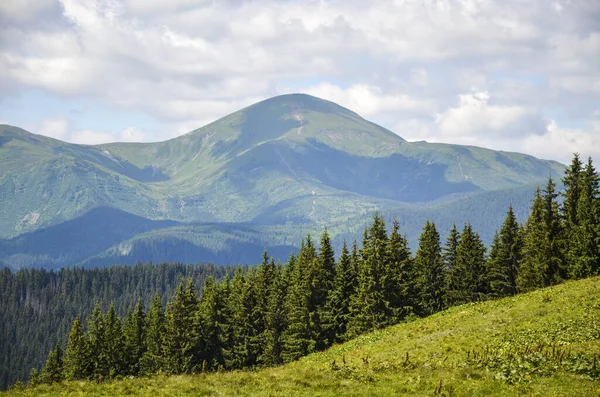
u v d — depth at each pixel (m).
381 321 75.75
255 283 87.50
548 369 26.11
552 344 32.38
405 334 51.66
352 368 33.06
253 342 83.62
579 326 35.81
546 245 78.81
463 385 25.11
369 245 79.25
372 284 76.25
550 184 80.62
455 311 59.19
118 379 31.06
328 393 25.48
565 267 76.88
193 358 86.12
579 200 76.44
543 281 79.38
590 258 70.19
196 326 86.00
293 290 79.44
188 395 25.86
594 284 49.22
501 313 47.38
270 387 26.89
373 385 26.81
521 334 37.53
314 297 77.88
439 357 34.97
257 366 80.88
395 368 31.34
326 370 32.59
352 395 25.08
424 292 91.62
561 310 41.78
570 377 24.64
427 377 27.41
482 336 39.81
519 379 25.16
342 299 81.94
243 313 85.06
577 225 76.81
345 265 82.94
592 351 28.66
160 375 31.72
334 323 79.38
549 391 23.16
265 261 87.81
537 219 81.44
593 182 76.50
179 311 86.88
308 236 84.31
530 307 45.94
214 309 87.25
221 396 25.67
